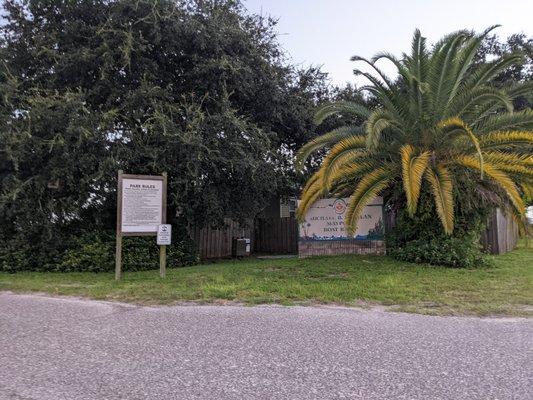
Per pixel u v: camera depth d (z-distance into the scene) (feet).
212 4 50.57
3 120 42.55
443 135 37.73
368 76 39.11
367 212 43.98
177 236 48.24
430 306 24.84
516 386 13.94
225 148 45.78
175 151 44.27
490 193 38.70
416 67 40.34
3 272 42.63
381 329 20.15
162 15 45.01
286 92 55.72
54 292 30.48
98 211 45.62
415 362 16.01
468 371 15.17
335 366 15.67
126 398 13.28
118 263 35.45
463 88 39.73
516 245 67.15
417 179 34.17
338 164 37.09
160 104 43.86
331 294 27.40
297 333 19.56
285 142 59.41
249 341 18.47
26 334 19.75
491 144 37.68
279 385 14.11
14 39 48.26
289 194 60.64
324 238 45.01
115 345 18.12
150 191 36.11
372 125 34.40
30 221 43.34
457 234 39.29
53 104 41.52
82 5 45.96
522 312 23.40
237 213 50.01
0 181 44.62
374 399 13.10
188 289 29.94
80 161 41.42
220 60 46.24
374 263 38.88
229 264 46.24
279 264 40.55
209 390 13.79
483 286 29.73
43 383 14.34
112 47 44.42
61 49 46.73
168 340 18.72
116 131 44.24
